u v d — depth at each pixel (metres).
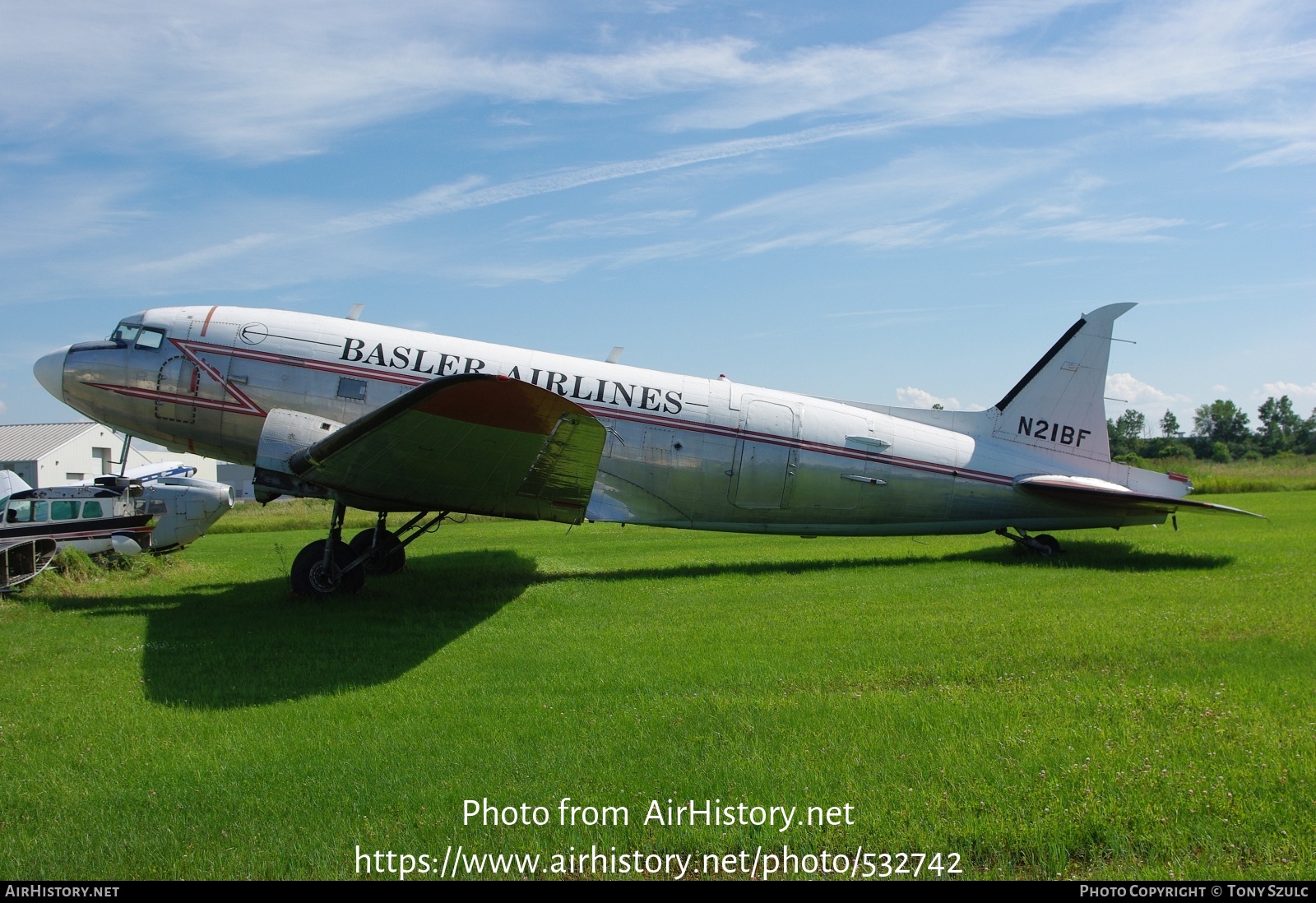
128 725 6.37
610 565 15.00
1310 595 10.04
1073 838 4.30
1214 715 5.82
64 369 12.84
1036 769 5.06
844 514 14.28
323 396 12.35
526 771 5.30
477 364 12.84
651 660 7.91
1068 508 15.10
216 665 8.12
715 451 13.52
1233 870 3.98
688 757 5.43
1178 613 9.16
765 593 11.49
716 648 8.32
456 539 21.08
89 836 4.62
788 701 6.50
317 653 8.49
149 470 23.67
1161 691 6.36
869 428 14.30
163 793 5.12
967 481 14.64
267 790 5.12
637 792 4.95
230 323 12.66
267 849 4.43
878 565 14.23
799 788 4.93
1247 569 12.47
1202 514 23.59
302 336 12.60
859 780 5.01
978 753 5.33
